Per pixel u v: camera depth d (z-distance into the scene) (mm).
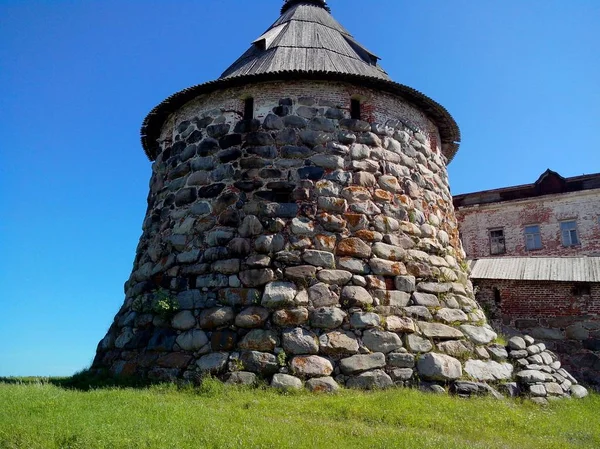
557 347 16234
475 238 30484
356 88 13258
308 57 14188
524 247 29234
